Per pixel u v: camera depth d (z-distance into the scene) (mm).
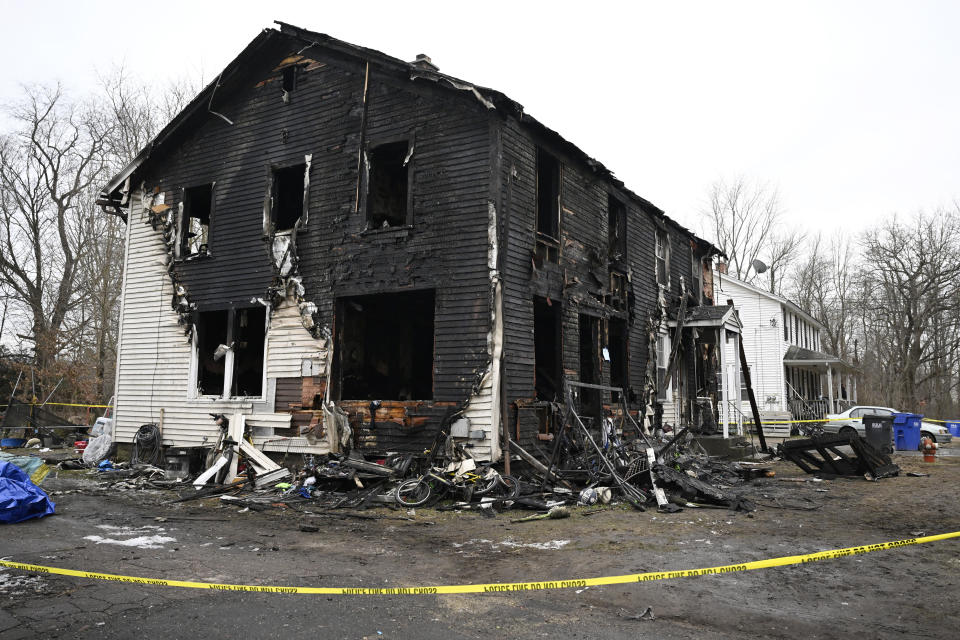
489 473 9977
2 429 21219
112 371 31078
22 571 5871
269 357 12906
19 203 32062
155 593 5207
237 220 13781
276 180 13617
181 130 14719
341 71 12852
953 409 52344
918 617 4590
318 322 12391
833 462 13297
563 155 13297
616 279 15516
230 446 12422
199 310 14047
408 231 11648
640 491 9781
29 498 8586
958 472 13891
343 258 12273
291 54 13539
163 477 12828
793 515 8680
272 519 8781
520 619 4562
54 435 21016
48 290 33156
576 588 5301
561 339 12742
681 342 19109
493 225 10883
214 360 14609
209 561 6352
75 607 4836
